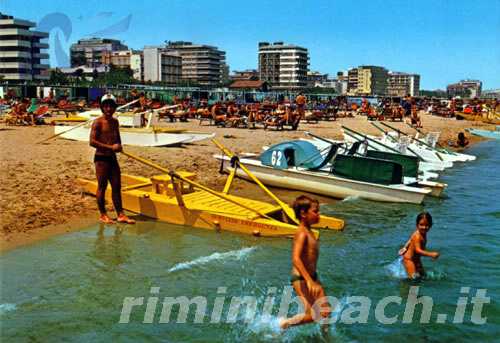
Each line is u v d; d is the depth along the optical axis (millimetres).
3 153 16156
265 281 7707
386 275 8109
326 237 10070
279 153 14617
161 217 10570
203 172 15805
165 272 7941
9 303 6734
